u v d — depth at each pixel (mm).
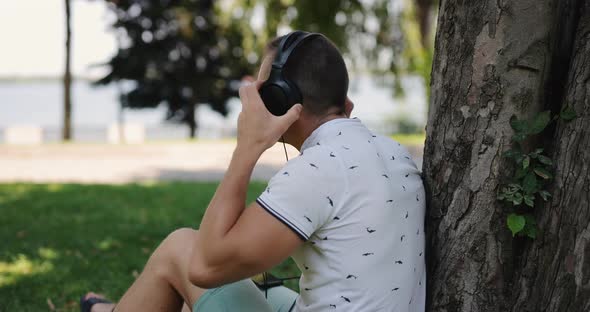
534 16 1832
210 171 12602
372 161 1684
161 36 28031
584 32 1812
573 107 1809
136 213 6324
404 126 22453
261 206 1596
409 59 19359
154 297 2051
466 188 1926
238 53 26922
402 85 19938
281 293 2141
